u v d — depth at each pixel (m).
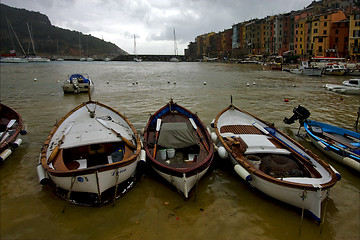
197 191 8.77
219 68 71.31
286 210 7.85
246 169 8.60
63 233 6.78
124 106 20.95
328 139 12.05
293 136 13.87
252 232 6.90
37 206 7.84
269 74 50.69
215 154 11.41
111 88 31.67
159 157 9.61
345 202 8.23
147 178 9.55
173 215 7.51
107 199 8.08
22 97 25.03
